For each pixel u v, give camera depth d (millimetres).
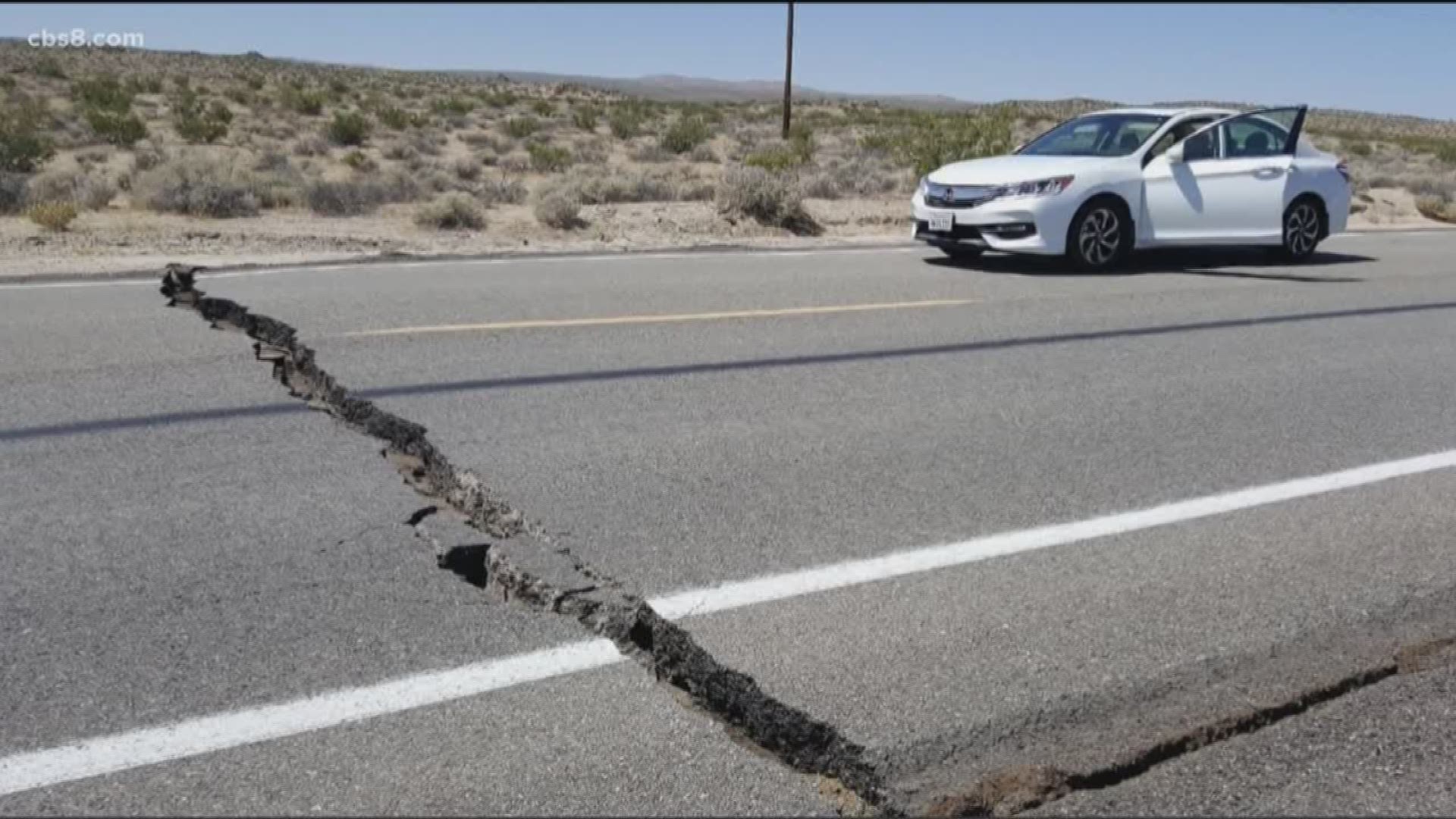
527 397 7027
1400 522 5410
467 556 4832
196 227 15055
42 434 6152
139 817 3088
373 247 14000
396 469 5801
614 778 3307
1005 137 23984
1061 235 12750
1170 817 3227
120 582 4418
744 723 3717
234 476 5582
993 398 7426
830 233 17094
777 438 6426
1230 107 14195
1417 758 3531
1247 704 3758
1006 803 3268
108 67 59938
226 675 3777
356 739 3449
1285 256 14477
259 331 8766
